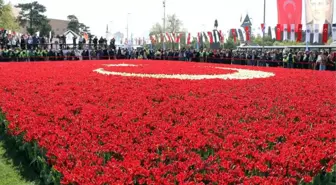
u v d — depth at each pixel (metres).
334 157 5.29
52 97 9.66
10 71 16.64
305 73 19.25
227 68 22.73
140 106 8.62
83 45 41.69
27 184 5.76
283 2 27.16
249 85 12.80
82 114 7.74
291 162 4.87
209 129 6.64
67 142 5.81
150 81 13.38
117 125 6.87
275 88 12.17
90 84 12.32
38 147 5.91
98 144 5.86
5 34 40.34
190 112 8.02
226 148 5.55
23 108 8.20
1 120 8.18
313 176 4.81
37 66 20.92
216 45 48.72
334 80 15.57
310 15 25.59
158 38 51.53
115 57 39.31
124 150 5.50
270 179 4.42
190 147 5.60
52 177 5.06
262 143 5.80
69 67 20.25
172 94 10.41
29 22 83.38
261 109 8.57
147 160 5.05
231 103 9.10
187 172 4.67
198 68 21.39
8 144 7.55
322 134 6.36
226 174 4.47
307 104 9.29
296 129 6.77
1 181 5.89
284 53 30.06
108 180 4.40
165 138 6.11
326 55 26.02
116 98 9.64
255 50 34.25
